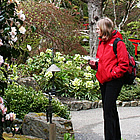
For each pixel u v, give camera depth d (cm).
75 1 1877
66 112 529
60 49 1004
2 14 279
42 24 955
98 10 980
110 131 375
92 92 805
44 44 976
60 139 420
